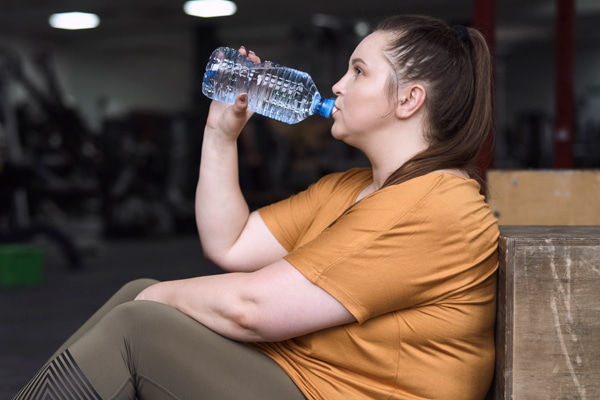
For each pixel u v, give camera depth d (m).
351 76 1.22
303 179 10.01
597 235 1.15
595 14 11.57
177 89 16.88
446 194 1.09
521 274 1.11
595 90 15.02
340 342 1.11
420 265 1.07
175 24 12.49
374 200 1.10
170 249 7.18
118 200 8.49
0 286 5.04
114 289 4.90
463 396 1.12
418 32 1.17
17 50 13.30
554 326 1.11
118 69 15.62
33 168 6.18
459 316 1.11
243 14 11.54
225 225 1.38
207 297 1.12
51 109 8.69
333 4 10.78
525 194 1.91
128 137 8.95
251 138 9.16
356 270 1.06
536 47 15.74
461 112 1.17
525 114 13.23
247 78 1.37
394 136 1.19
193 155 9.91
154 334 1.10
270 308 1.08
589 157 11.25
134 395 1.12
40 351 3.18
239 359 1.12
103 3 10.67
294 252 1.10
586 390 1.12
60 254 6.86
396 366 1.11
